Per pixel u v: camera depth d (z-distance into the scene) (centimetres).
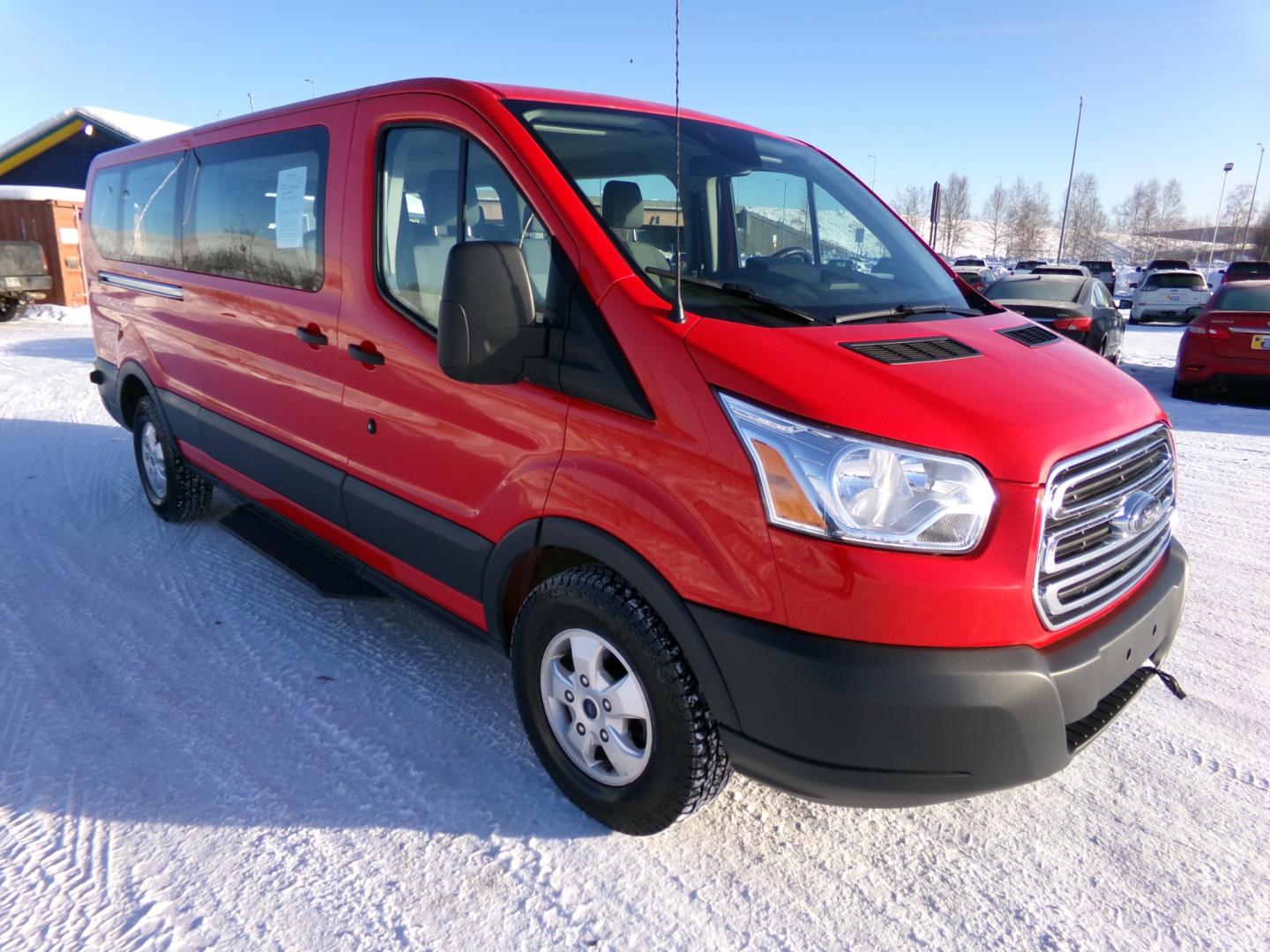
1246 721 339
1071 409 244
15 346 1320
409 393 312
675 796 249
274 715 328
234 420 432
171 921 231
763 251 326
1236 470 707
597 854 261
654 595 239
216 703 335
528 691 284
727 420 224
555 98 310
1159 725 336
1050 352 290
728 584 226
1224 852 269
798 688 216
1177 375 1080
